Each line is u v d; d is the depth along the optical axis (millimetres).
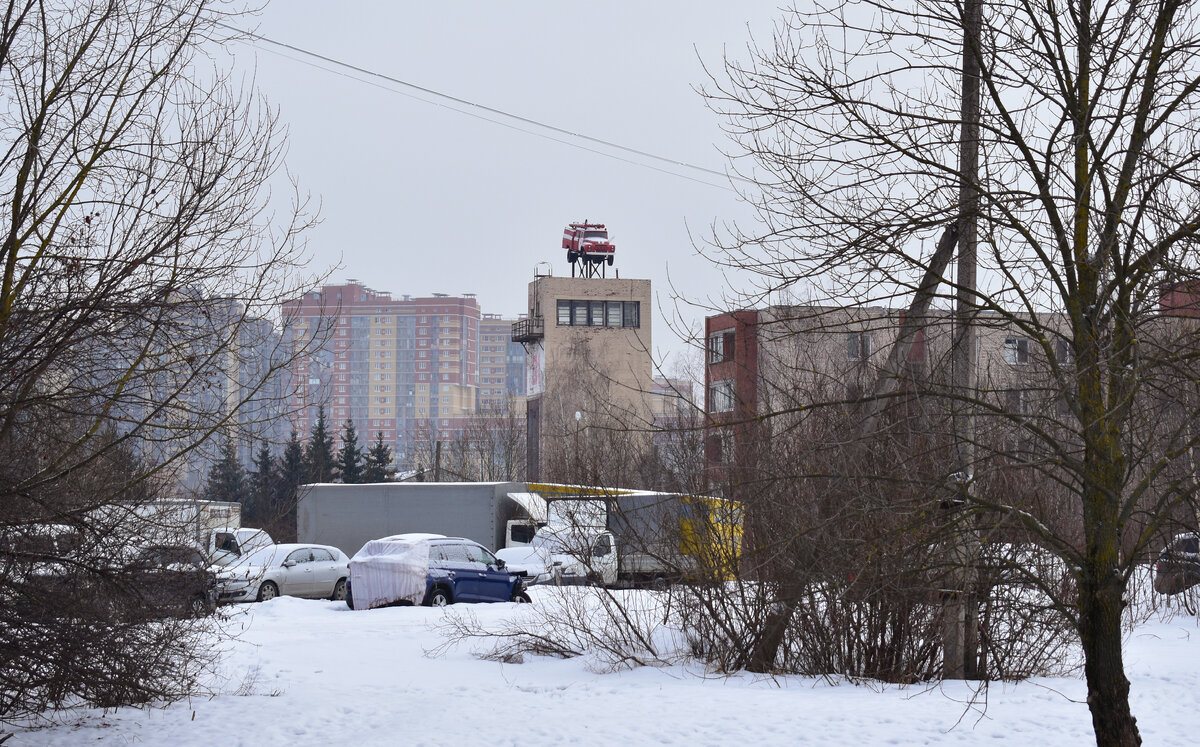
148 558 13625
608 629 19875
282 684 17234
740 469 15102
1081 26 8891
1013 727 12586
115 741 12750
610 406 19750
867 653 16656
